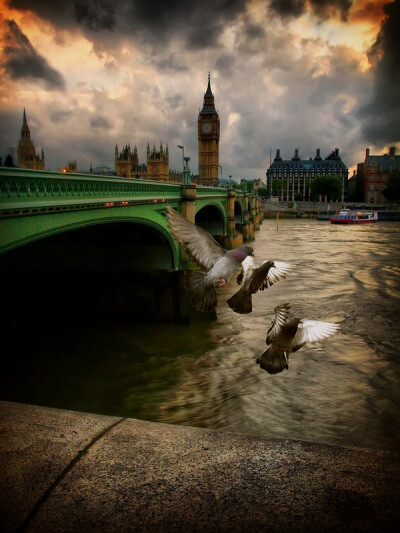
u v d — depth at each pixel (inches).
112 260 1300.4
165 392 785.6
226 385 804.6
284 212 6555.1
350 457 110.1
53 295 1348.4
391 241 3046.3
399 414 684.7
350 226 4574.3
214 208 2405.3
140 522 91.2
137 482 102.3
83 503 96.8
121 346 1039.0
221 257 95.1
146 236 1267.2
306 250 2549.2
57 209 694.5
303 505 94.0
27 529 90.4
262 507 93.8
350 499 95.0
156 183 1151.6
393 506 93.0
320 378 818.2
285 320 110.3
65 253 1331.2
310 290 1514.5
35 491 100.3
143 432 123.1
